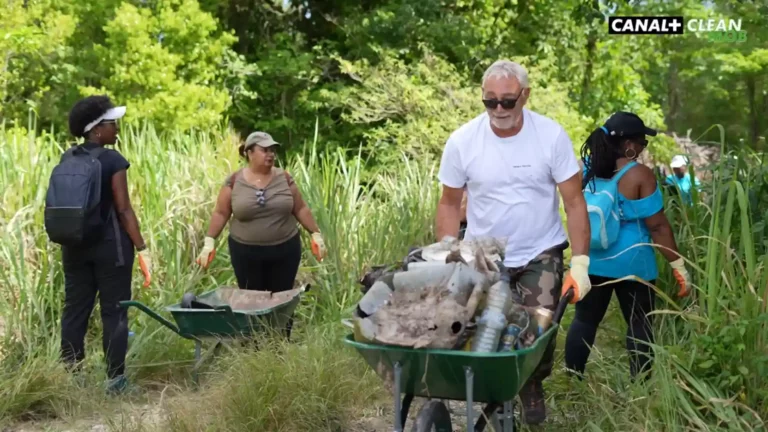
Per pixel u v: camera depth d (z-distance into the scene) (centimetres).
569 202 434
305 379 523
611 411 457
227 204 684
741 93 2577
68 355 587
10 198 724
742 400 426
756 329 435
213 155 891
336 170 966
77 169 562
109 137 589
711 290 454
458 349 355
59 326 652
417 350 349
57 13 1625
